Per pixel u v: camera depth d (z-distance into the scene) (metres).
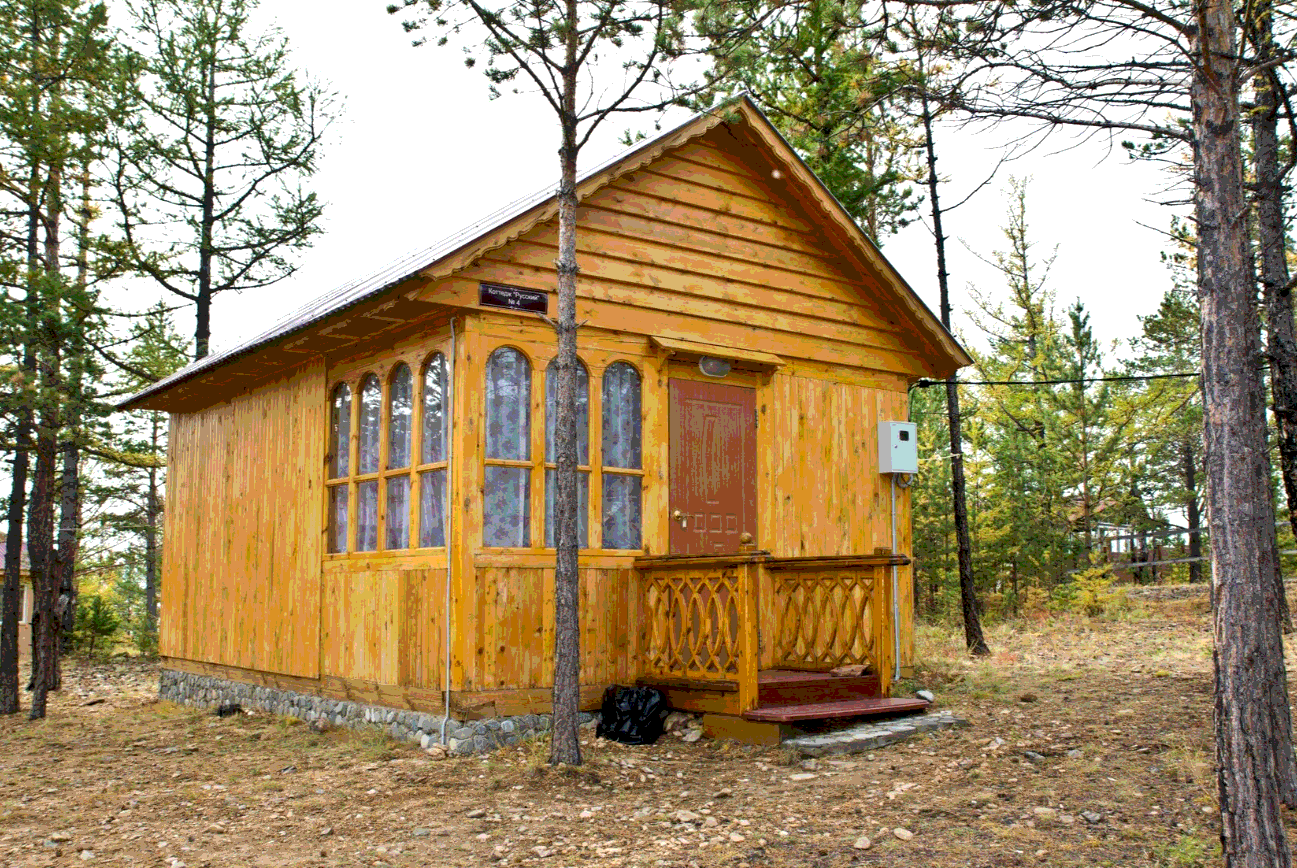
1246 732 5.38
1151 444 25.67
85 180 16.83
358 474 10.87
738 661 9.11
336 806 7.58
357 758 9.12
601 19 7.97
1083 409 22.59
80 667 19.59
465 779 8.13
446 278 9.10
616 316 10.21
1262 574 5.55
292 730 10.83
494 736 9.12
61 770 9.42
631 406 10.42
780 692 9.45
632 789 7.78
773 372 11.37
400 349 10.30
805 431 11.63
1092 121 6.16
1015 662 13.46
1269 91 8.66
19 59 14.98
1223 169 5.78
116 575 35.22
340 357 11.30
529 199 10.85
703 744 9.08
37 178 15.05
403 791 7.88
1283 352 12.33
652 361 10.51
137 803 7.95
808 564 10.45
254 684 12.54
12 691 13.38
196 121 20.48
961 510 15.22
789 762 8.36
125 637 23.94
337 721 10.70
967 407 23.81
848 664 10.78
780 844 6.42
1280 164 12.48
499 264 9.48
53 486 14.80
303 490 11.71
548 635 9.55
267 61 20.94
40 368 13.98
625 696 9.49
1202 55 5.71
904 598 12.20
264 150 20.88
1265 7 6.20
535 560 9.55
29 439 13.35
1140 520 27.45
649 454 10.38
